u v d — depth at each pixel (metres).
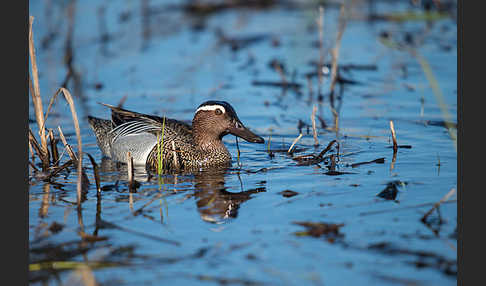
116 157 13.69
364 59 21.64
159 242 8.52
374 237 8.44
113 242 8.56
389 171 11.49
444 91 17.62
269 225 8.98
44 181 11.52
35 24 25.19
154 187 11.16
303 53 22.75
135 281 7.46
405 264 7.68
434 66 20.28
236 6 30.75
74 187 11.16
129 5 29.44
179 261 7.93
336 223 8.96
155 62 21.73
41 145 12.75
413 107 16.44
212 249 8.23
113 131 13.91
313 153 13.12
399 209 9.45
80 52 22.75
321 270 7.59
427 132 14.27
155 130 13.69
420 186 10.51
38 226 9.20
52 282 7.53
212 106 12.82
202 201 10.20
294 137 14.58
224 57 22.47
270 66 21.33
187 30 26.28
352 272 7.51
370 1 31.39
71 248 8.40
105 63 21.53
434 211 9.31
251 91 18.59
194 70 20.80
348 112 16.42
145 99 17.73
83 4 29.25
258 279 7.41
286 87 19.02
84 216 9.58
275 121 15.88
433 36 24.41
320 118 15.90
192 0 30.81
